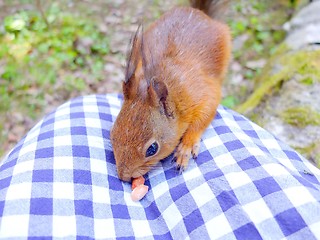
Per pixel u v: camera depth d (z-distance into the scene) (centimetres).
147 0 47
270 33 42
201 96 18
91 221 14
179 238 14
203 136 18
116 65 39
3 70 37
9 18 42
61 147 16
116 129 16
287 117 22
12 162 16
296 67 25
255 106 25
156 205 15
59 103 34
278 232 12
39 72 37
